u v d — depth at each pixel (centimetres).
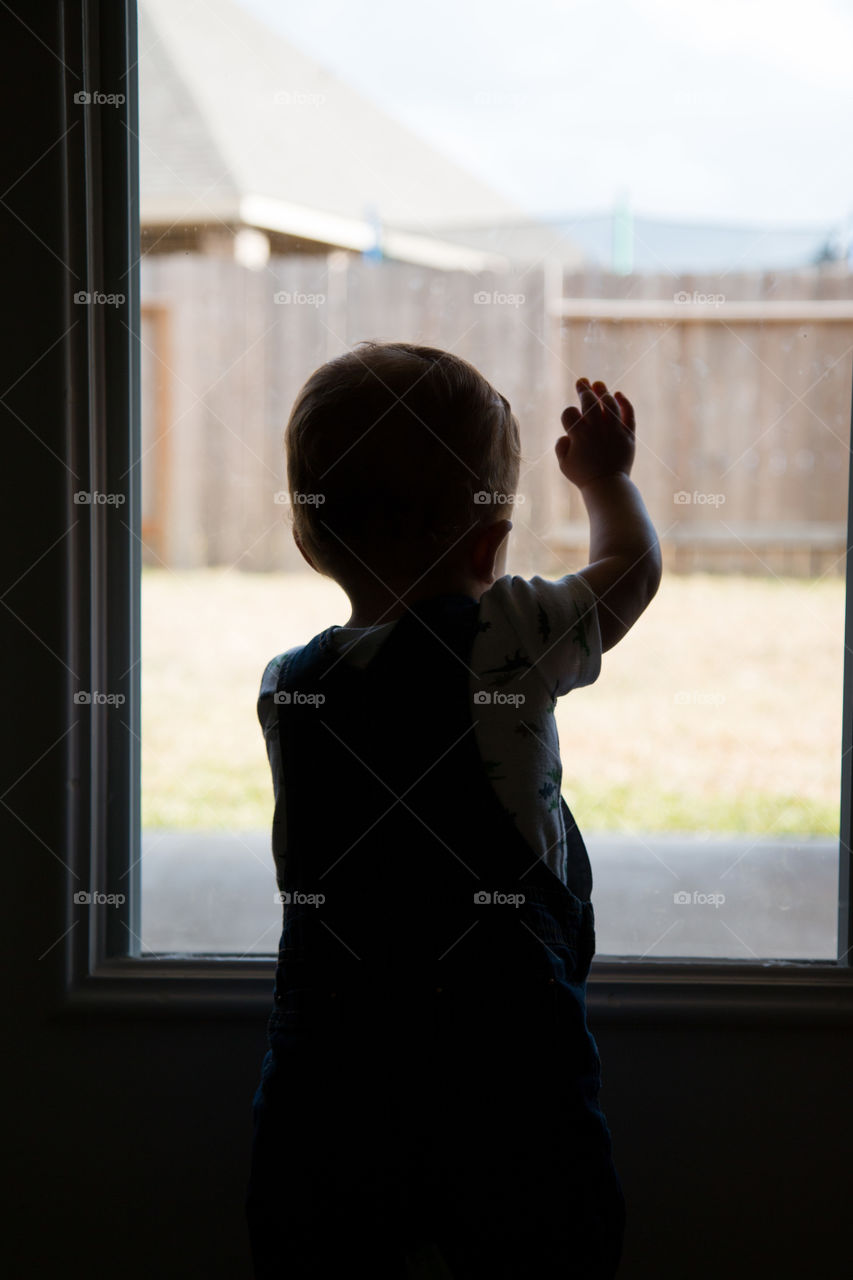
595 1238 67
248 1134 97
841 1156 96
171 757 245
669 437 364
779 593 363
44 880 95
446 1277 69
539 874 72
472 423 79
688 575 376
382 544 79
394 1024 69
